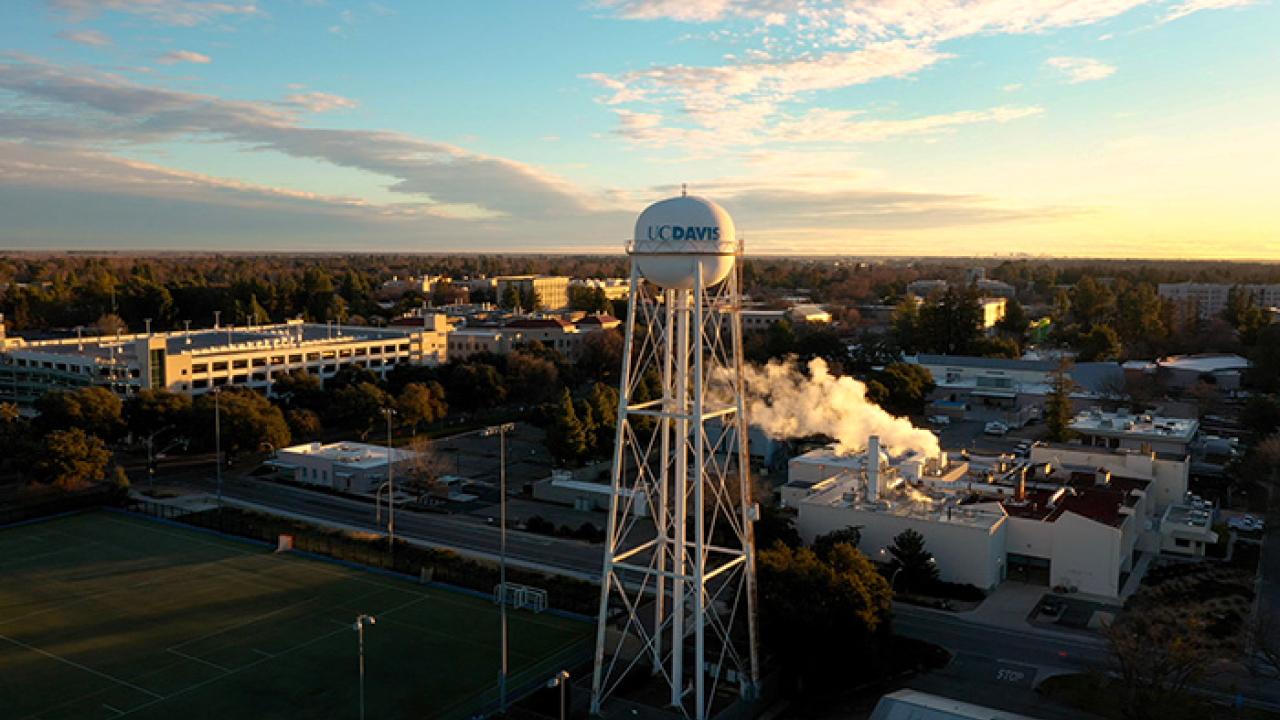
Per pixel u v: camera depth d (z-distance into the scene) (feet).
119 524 359.05
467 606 276.00
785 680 220.84
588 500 383.24
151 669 231.91
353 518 367.66
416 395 501.15
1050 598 283.79
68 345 587.27
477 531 350.84
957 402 615.57
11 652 241.55
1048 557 298.15
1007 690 220.84
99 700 215.51
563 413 438.81
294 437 484.74
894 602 279.49
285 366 577.02
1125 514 304.91
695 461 193.88
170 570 306.76
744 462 208.74
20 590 286.87
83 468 379.55
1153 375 631.15
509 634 254.68
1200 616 262.47
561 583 289.94
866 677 218.38
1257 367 634.43
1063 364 533.96
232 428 429.79
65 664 234.58
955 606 277.03
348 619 265.34
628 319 204.85
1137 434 433.89
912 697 186.80
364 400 487.61
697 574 192.75
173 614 268.21
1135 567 311.68
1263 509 375.45
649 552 320.50
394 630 257.34
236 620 264.11
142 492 400.67
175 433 458.50
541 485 397.39
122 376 505.25
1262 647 222.28
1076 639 250.98
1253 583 290.97
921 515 304.71
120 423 445.37
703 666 203.00
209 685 223.30
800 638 212.64
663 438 216.13
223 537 343.05
